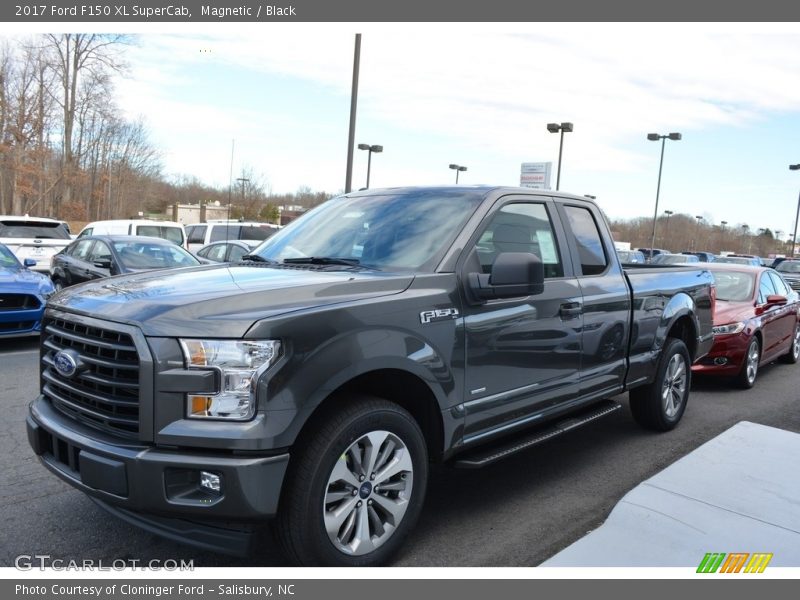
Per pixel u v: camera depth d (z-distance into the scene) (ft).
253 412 9.28
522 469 16.48
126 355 9.73
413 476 11.27
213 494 9.28
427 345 11.38
